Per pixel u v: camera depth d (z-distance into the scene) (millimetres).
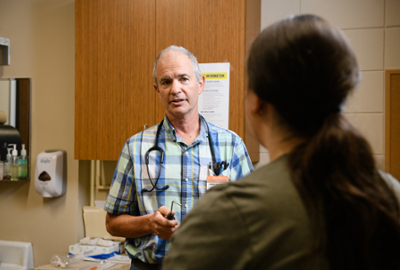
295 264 465
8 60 2533
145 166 1438
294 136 549
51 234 2600
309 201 478
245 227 492
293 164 513
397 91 2211
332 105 514
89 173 2699
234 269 491
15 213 2686
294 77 502
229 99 2008
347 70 509
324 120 522
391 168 2213
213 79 2029
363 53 2256
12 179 2594
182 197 1398
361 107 2260
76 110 2299
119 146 2217
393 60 2221
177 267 511
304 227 472
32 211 2650
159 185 1414
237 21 1994
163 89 1443
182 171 1418
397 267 476
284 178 512
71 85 2594
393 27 2219
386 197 490
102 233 2533
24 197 2672
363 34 2256
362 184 480
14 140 2676
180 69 1422
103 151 2246
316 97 506
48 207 2613
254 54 551
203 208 525
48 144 2631
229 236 495
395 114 2215
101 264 2217
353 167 484
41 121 2650
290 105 524
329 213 469
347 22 2277
